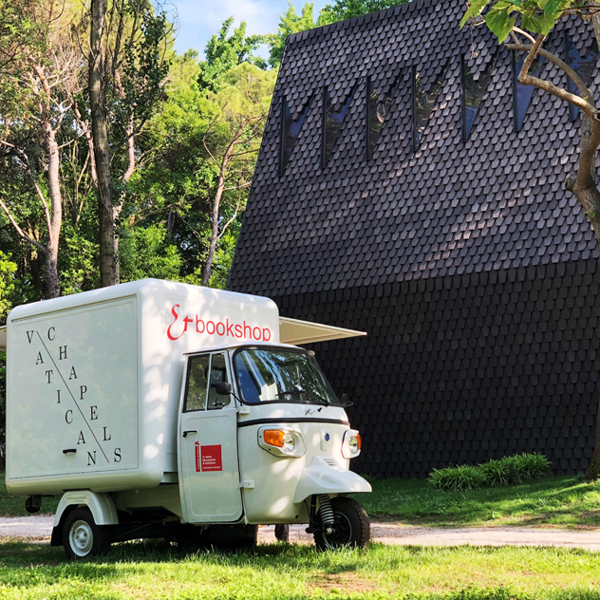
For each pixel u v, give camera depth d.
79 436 9.67
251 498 8.56
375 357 20.84
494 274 19.44
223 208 49.06
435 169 21.31
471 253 19.92
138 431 9.03
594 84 19.59
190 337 9.61
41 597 6.75
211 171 45.62
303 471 8.69
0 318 34.94
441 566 7.92
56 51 31.94
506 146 20.45
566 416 18.09
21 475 10.30
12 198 36.72
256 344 9.24
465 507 14.52
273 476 8.52
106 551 9.49
